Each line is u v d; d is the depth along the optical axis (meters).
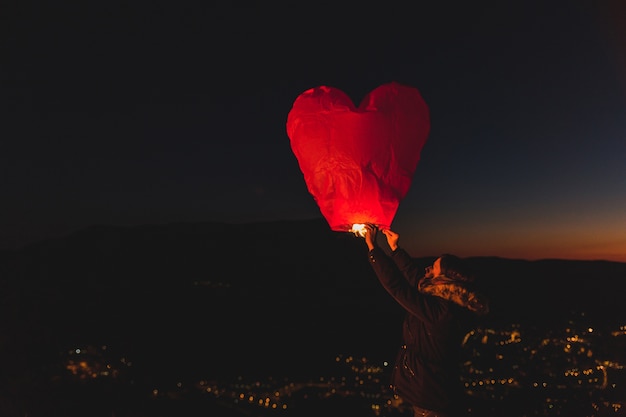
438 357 2.42
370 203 2.26
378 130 2.21
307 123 2.24
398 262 2.83
